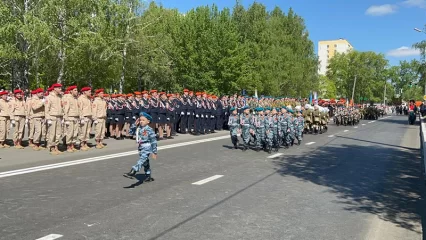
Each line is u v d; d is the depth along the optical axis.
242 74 40.94
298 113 18.48
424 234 5.86
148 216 6.41
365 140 20.77
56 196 7.60
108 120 18.59
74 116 13.89
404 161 13.51
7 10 28.03
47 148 14.61
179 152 14.49
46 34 27.62
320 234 5.72
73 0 29.92
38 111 14.13
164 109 18.91
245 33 47.62
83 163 11.59
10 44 28.45
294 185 9.10
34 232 5.54
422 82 51.41
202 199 7.58
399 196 8.28
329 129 29.00
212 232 5.69
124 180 9.24
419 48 50.84
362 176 10.46
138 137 9.10
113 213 6.54
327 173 10.79
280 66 48.97
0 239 5.25
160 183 9.01
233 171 10.79
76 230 5.65
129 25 37.00
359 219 6.55
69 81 36.50
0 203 7.04
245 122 15.50
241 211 6.82
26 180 9.05
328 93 101.56
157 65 41.53
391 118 56.34
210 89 40.62
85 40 29.59
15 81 34.09
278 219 6.41
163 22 47.81
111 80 38.16
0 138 14.48
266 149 15.34
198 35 41.97
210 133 22.78
